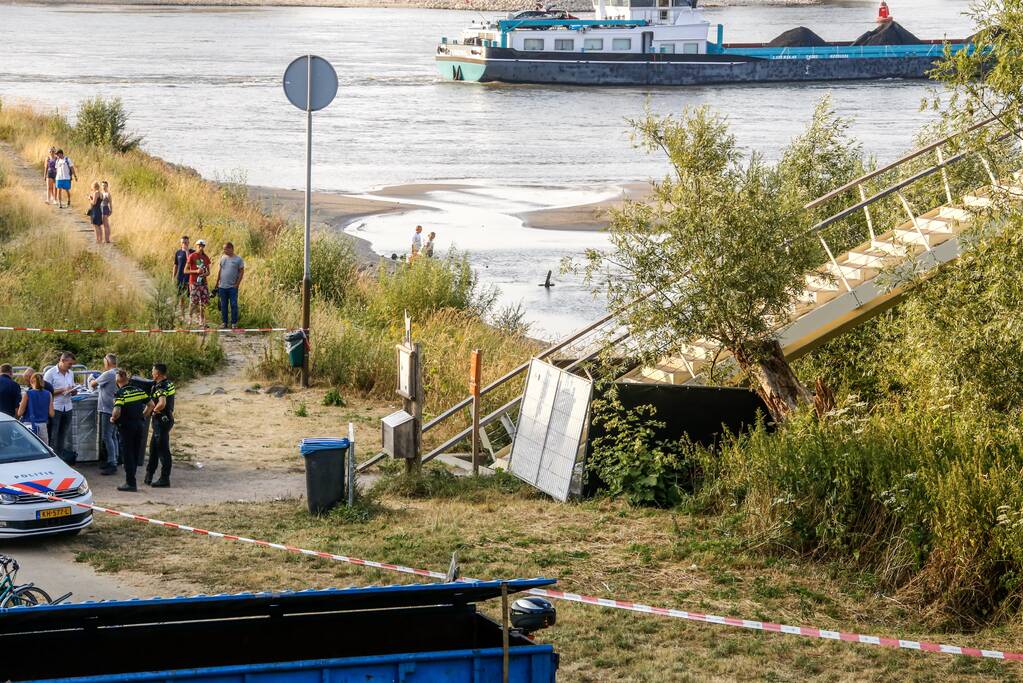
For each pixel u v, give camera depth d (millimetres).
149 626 7656
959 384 16641
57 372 19516
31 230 37281
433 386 24328
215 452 21062
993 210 16188
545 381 19391
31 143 53781
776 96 120438
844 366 23141
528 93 122625
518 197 64875
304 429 23047
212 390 25828
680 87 128125
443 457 21641
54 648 7488
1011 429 14992
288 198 60844
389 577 13516
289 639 7961
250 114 100875
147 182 47281
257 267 36000
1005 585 12336
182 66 148750
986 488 13078
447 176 72250
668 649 11391
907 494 13789
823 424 16094
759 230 17734
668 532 15492
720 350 18891
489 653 7359
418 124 98375
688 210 17828
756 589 13258
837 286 20766
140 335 27531
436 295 33375
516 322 34000
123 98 107188
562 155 82812
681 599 12914
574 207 61750
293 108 106625
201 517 16469
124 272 34156
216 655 7832
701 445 18125
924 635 11945
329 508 16750
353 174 71688
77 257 33969
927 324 17078
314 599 7723
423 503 17844
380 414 24609
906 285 18406
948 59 15492
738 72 129875
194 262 30391
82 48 179375
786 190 26734
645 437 17906
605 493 17781
